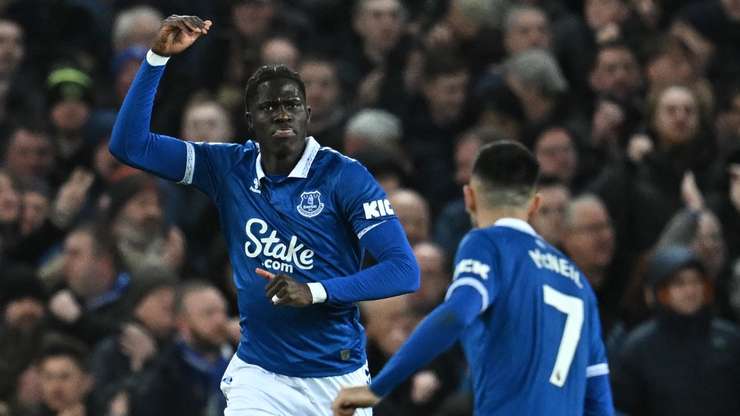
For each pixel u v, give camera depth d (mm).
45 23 51562
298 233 24766
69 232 42781
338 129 44531
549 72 44719
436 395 35188
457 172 43156
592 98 47406
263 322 25062
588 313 22938
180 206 42344
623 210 40281
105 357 36406
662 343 34688
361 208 24594
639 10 50062
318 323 25031
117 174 42125
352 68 49906
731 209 41062
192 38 24688
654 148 42062
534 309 22438
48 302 39938
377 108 46906
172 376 35000
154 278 36688
